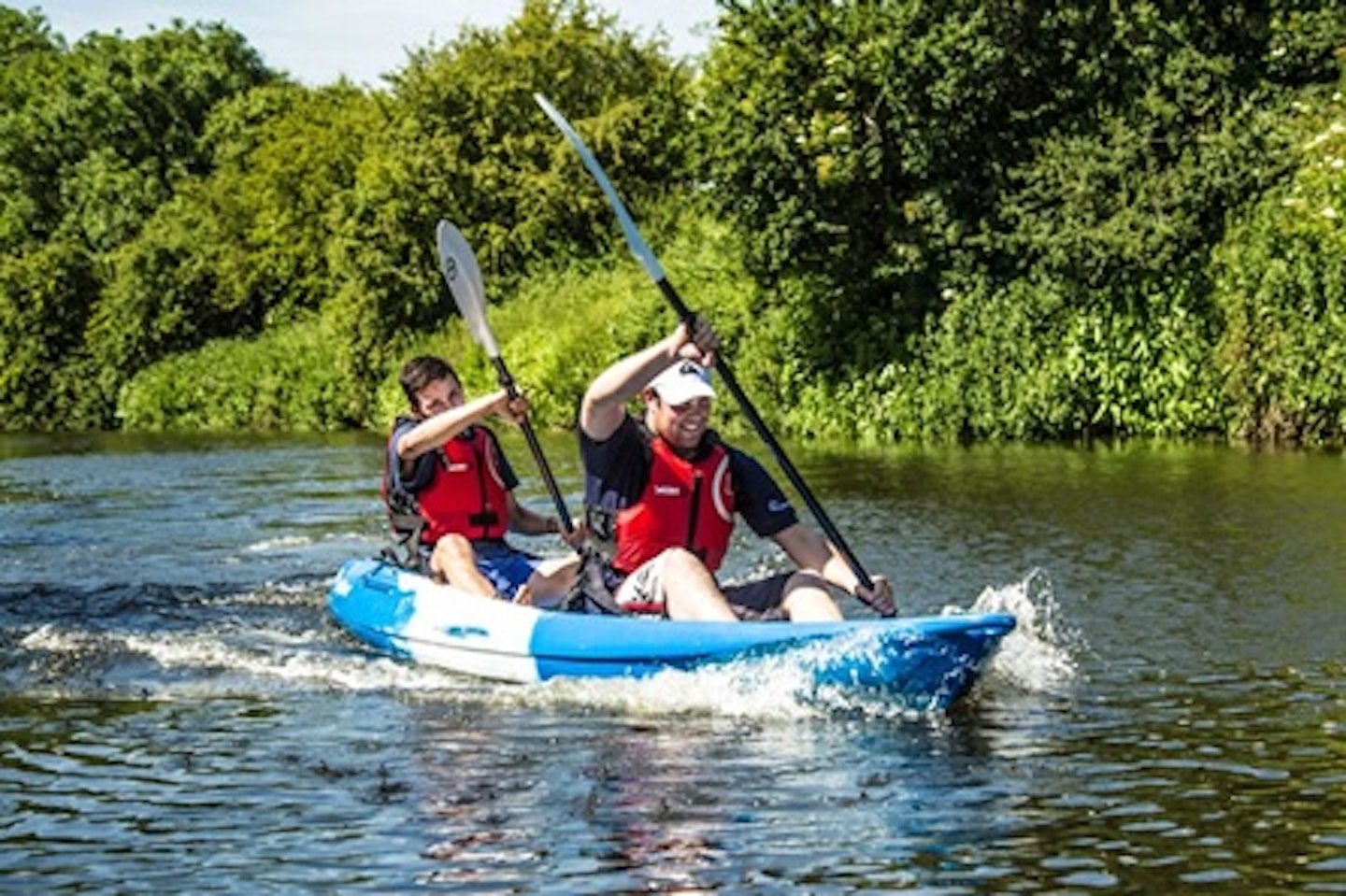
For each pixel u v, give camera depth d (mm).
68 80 52781
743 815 4914
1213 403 17828
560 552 11523
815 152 19688
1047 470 15195
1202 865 4418
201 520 13625
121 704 6543
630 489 6812
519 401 7914
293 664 7309
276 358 32844
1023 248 19281
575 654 6680
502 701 6531
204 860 4598
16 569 10562
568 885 4344
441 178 30203
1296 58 18703
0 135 50406
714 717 6176
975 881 4328
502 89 30906
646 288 24078
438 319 30219
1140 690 6523
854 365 20312
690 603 6598
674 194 29969
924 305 20062
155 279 38062
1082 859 4488
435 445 7832
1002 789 5145
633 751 5676
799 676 6207
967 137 19609
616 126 30641
